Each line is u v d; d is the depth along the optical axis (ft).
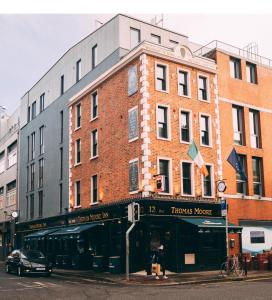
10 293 50.60
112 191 86.79
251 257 80.18
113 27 98.63
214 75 90.94
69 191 106.63
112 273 76.54
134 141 80.53
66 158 115.03
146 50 80.43
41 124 137.59
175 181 79.20
